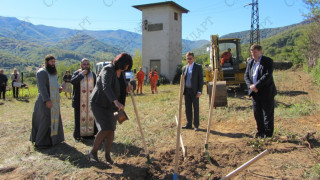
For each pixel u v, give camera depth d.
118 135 5.71
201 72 5.93
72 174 3.73
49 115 4.87
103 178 3.54
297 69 29.34
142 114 8.16
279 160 3.96
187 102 6.11
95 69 17.89
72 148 4.91
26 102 13.28
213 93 4.07
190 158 4.13
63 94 17.50
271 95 4.89
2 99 14.49
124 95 4.09
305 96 10.30
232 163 3.94
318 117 6.43
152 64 25.84
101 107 3.93
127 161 4.18
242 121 6.53
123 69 3.84
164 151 4.49
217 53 11.23
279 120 6.32
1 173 3.88
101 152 4.64
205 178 3.50
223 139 5.11
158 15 25.19
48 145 4.98
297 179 3.34
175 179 3.21
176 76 25.73
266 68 4.82
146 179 3.64
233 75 13.07
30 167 4.03
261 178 3.42
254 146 4.52
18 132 6.48
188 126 6.17
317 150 4.30
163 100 11.46
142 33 26.06
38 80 4.67
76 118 5.39
